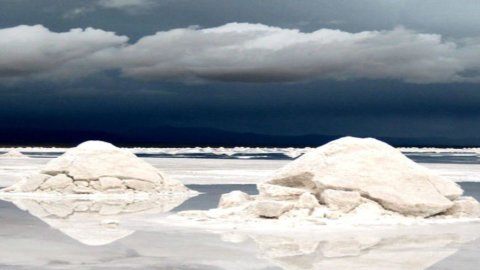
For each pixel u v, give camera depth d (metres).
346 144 16.66
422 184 15.94
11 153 70.38
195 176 32.69
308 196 15.19
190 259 9.54
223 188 24.53
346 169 16.05
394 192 15.60
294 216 14.56
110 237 11.68
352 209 15.33
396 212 15.45
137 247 10.59
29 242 11.07
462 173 37.66
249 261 9.42
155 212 16.02
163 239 11.48
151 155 88.69
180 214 15.05
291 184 16.55
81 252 10.09
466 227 13.66
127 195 21.36
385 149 16.73
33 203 18.44
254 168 43.00
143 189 22.38
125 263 9.21
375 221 14.27
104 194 21.53
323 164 16.19
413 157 86.94
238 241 11.31
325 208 15.29
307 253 10.13
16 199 19.75
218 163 53.56
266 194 15.64
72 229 12.73
